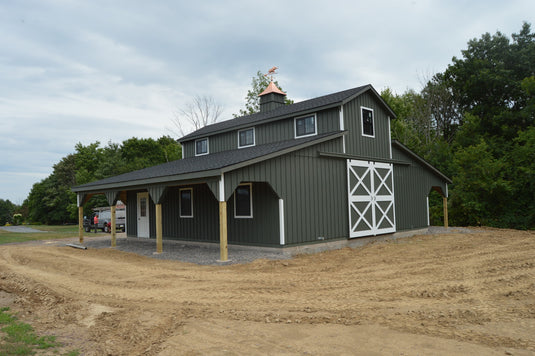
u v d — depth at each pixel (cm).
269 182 1148
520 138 2309
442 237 1605
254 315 561
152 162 4475
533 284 711
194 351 432
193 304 633
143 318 566
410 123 3444
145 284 802
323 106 1415
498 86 2827
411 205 1775
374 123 1591
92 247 1530
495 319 518
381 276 832
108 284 812
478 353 401
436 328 486
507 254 1063
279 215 1173
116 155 4025
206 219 1456
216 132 1822
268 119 1588
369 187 1523
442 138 3180
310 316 550
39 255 1259
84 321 569
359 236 1448
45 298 712
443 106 3297
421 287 719
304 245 1236
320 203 1307
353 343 441
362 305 604
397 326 496
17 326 549
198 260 1098
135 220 1867
